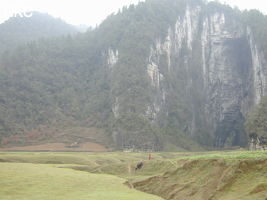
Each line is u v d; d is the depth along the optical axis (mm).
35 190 30672
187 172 35594
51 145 131875
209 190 30906
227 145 178500
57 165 55312
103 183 36875
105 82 168250
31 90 157750
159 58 168625
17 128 140500
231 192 29281
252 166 30969
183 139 158000
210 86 186250
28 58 170000
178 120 163750
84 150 127438
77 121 154500
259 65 169625
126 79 153000
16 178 34750
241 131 177125
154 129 142500
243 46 187250
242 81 183625
